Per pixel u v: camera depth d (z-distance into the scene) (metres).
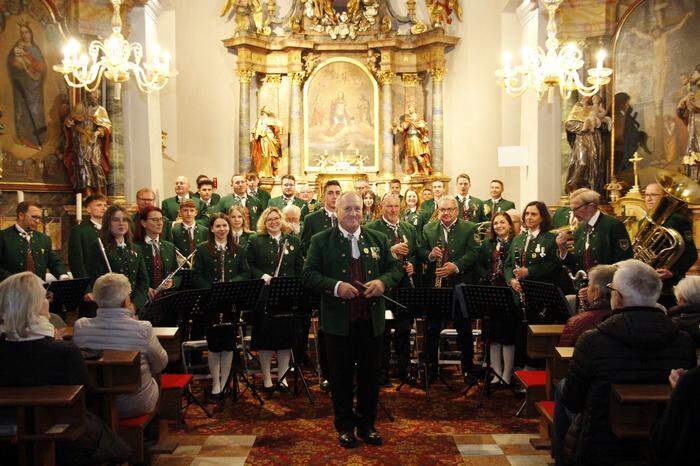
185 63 12.25
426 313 6.00
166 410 4.72
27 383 3.28
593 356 3.24
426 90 12.95
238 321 5.93
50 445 3.25
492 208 9.87
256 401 6.04
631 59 9.70
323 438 5.05
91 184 9.46
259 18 12.76
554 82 8.70
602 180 9.82
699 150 8.94
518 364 6.20
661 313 3.24
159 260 6.54
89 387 3.42
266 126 12.53
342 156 12.98
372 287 4.66
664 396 2.99
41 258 7.02
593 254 5.77
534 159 10.45
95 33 9.77
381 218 6.99
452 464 4.52
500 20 12.32
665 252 5.93
